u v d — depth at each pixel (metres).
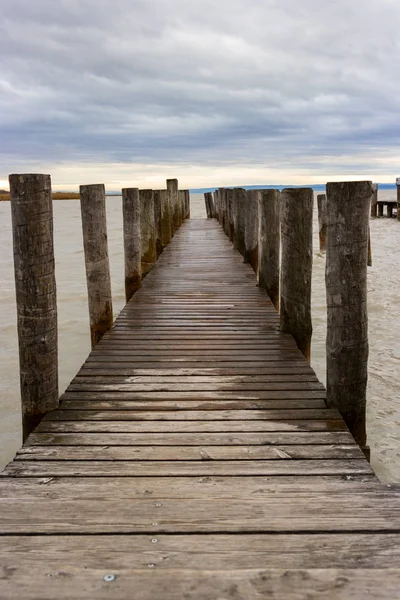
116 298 8.16
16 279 2.84
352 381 2.90
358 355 2.87
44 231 2.82
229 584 1.54
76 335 6.23
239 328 4.69
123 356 3.95
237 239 9.75
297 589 1.52
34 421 2.95
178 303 5.70
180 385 3.35
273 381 3.40
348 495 2.04
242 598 1.49
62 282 9.50
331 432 2.66
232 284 6.72
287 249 4.18
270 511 1.93
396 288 8.48
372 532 1.80
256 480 2.18
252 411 2.93
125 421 2.82
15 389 4.71
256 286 6.57
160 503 2.00
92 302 4.57
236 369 3.64
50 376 2.94
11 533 1.80
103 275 4.54
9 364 5.32
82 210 4.45
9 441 3.83
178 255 9.46
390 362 5.11
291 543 1.74
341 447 2.49
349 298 2.80
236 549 1.71
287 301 4.34
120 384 3.38
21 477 2.21
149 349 4.11
